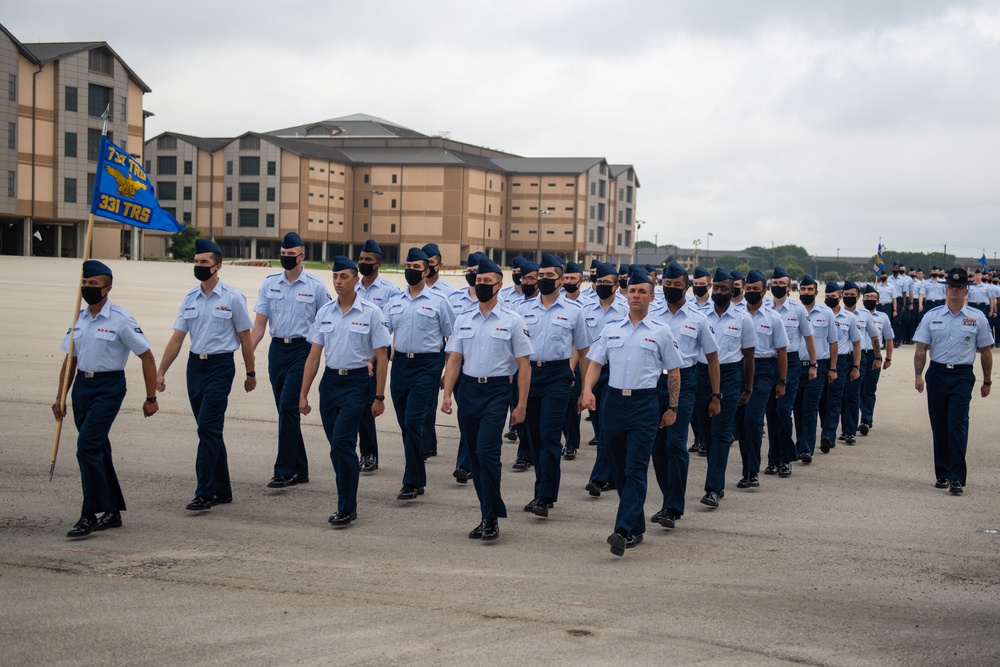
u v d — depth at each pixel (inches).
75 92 3034.0
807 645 222.1
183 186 4212.6
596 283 467.8
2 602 239.0
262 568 273.1
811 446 475.2
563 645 217.5
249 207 4124.0
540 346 367.2
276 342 390.6
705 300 518.6
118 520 314.5
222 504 351.3
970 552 309.6
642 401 309.1
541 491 351.6
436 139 4594.0
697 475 442.0
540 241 4544.8
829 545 315.0
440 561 285.6
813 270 4685.0
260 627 225.3
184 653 208.5
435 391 446.9
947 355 405.4
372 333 339.9
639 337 311.6
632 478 305.3
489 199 4419.3
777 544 315.3
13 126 2886.3
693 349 346.9
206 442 343.0
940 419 410.0
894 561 297.1
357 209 4362.7
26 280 1630.2
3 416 488.1
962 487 405.1
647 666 206.4
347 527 324.8
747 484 410.3
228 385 351.6
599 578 271.7
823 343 481.7
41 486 359.6
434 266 445.7
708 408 365.7
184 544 296.5
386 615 235.3
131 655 207.2
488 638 220.8
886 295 1198.9
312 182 4128.9
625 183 5103.3
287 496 367.2
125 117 3213.6
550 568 281.1
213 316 348.2
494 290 327.6
